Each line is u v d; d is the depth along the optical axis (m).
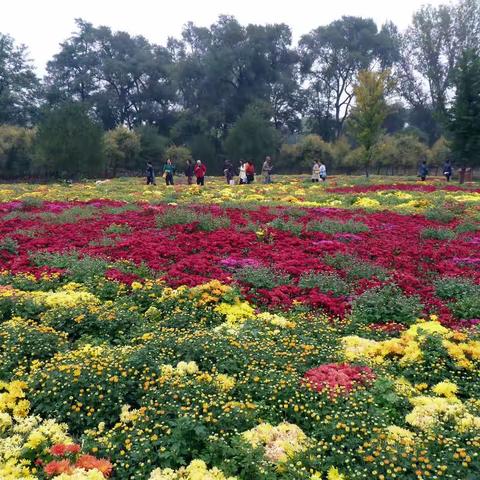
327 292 8.88
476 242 12.70
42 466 4.26
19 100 64.38
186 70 63.62
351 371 5.79
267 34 65.19
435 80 66.12
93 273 9.34
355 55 68.88
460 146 32.47
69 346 6.58
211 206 17.72
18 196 22.67
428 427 4.83
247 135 56.19
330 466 4.39
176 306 7.79
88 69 72.56
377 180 35.69
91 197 21.84
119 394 5.19
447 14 62.69
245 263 10.24
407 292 8.89
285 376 5.58
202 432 4.60
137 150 52.28
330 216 16.06
